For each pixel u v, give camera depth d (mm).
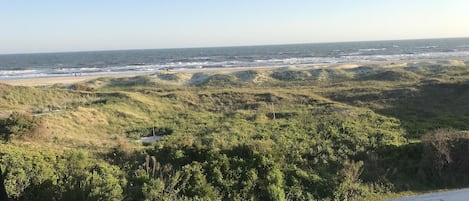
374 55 125812
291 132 23812
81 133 27062
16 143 20281
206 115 35188
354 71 63531
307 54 147625
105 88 57219
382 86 45406
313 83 56156
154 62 128500
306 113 32562
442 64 64125
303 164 17875
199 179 14555
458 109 33719
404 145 19781
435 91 38875
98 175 13938
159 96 43000
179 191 13727
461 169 17922
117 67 110188
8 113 29469
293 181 16312
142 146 20750
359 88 44781
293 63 101625
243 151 17141
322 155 18797
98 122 30656
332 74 61719
